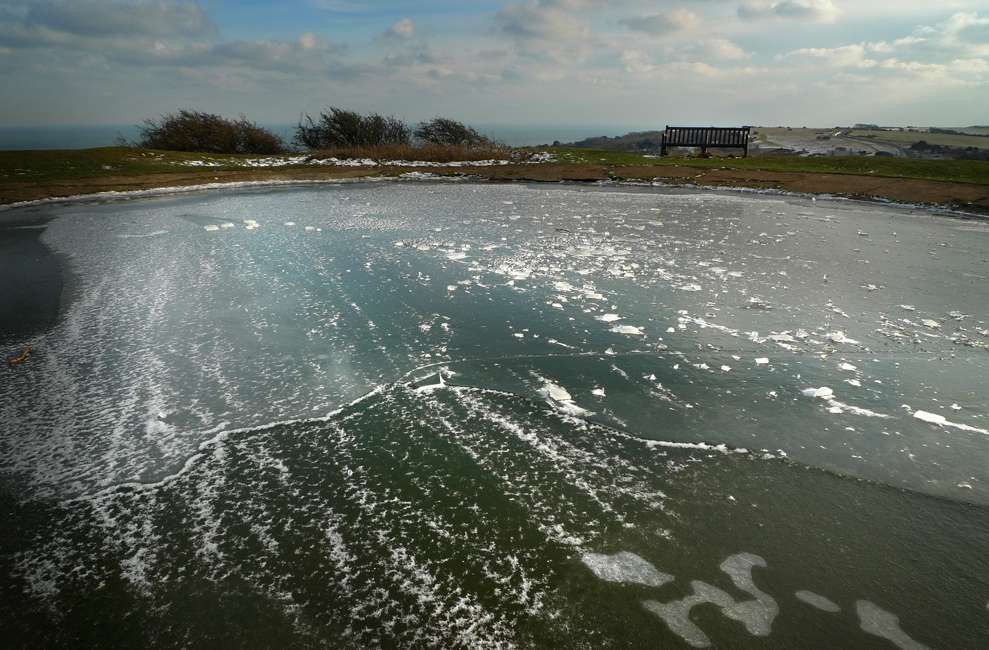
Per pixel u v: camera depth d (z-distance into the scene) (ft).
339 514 7.92
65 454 9.31
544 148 65.67
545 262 21.21
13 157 42.52
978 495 8.15
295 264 20.63
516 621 6.20
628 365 12.42
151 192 39.65
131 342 13.60
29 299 16.65
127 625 6.22
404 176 50.67
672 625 6.14
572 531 7.56
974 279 18.44
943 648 5.84
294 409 10.67
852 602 6.43
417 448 9.45
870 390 11.16
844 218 30.45
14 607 6.48
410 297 16.99
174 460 9.18
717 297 16.92
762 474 8.73
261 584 6.75
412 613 6.31
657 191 42.45
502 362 12.57
